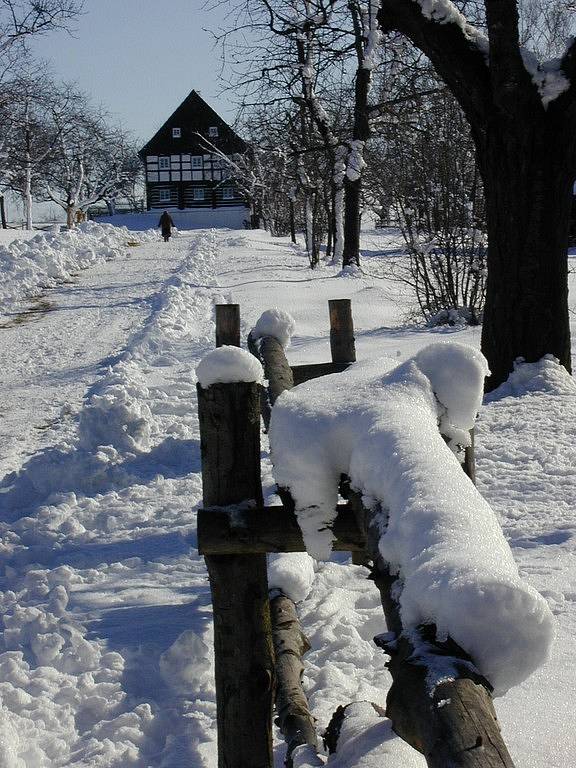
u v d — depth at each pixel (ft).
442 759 5.05
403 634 6.12
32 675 14.74
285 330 17.52
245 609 9.93
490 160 31.81
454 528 6.30
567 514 19.54
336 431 8.96
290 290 80.64
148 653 15.21
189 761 11.88
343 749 8.43
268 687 10.07
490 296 32.45
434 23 31.60
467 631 5.55
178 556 20.06
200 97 291.99
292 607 12.29
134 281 96.84
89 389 43.86
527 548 17.83
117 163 309.42
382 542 6.82
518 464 23.44
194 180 295.69
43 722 13.19
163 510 23.39
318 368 18.80
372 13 93.04
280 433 9.31
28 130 198.39
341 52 95.71
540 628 5.56
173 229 245.45
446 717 5.20
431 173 53.26
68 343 58.90
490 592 5.49
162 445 28.22
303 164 111.34
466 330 50.16
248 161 195.83
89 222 156.46
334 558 18.78
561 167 31.32
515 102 30.37
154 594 18.08
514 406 29.14
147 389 38.40
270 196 203.72
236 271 106.93
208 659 14.32
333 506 9.02
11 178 224.74
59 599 17.93
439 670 5.53
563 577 15.87
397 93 92.48
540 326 31.73
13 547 21.52
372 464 7.80
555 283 31.83
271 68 96.53
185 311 69.05
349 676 13.50
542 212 31.40
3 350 57.21
